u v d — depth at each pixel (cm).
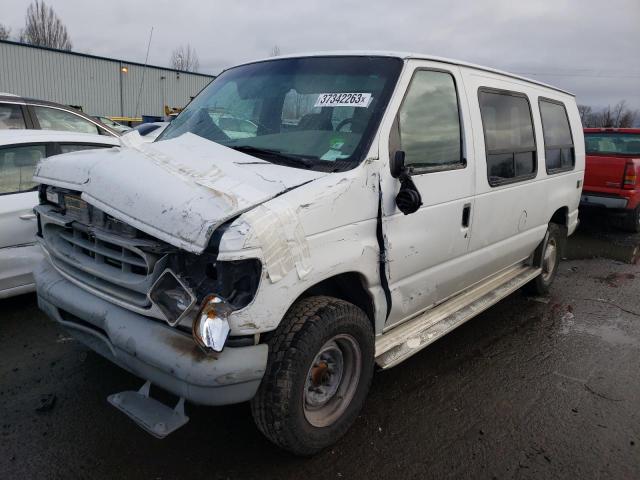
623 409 386
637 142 1041
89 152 334
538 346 490
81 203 298
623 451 336
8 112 652
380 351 342
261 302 248
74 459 297
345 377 319
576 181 616
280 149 328
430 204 354
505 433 348
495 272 497
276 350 271
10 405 341
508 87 468
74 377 378
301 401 280
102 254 286
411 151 343
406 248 336
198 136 348
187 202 247
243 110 377
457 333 511
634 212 993
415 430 345
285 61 399
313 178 285
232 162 295
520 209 481
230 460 303
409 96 345
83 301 293
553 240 602
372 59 360
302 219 264
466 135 394
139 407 275
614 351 488
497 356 463
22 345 422
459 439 338
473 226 407
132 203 263
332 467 304
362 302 326
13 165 473
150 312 263
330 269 281
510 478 305
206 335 237
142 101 3369
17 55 2917
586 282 706
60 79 3078
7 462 290
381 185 311
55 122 696
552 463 320
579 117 632
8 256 453
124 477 286
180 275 253
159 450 308
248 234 239
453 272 400
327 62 375
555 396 399
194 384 246
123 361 274
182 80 3528
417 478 300
